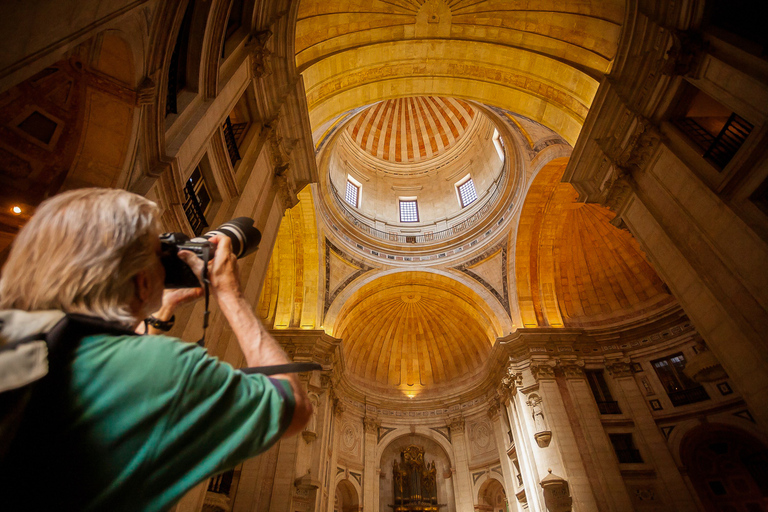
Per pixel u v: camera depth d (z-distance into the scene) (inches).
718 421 635.5
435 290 975.6
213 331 288.8
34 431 26.1
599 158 454.9
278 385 37.7
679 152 358.0
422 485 927.0
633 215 421.4
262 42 320.8
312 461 660.1
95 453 27.0
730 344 315.6
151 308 42.2
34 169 180.5
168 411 29.4
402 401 1010.1
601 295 856.9
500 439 846.5
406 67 531.5
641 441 675.4
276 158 398.6
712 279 331.0
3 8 104.5
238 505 578.6
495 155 952.9
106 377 29.1
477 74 540.7
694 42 322.3
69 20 130.5
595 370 767.1
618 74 407.2
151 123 195.6
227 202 311.7
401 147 1147.9
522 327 821.9
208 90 259.4
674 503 613.6
